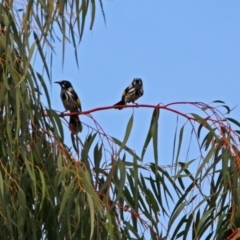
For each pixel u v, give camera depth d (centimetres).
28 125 961
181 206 1075
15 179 927
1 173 905
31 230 981
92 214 901
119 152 1015
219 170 1086
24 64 938
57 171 968
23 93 934
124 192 1098
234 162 1056
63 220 972
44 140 981
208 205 1095
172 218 1073
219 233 1070
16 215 938
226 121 1070
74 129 1055
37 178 968
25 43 931
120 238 980
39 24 932
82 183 941
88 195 923
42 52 932
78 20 955
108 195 988
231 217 1060
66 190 931
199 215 1097
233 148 1060
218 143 1059
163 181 1130
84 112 1044
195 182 1062
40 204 964
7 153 931
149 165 1134
